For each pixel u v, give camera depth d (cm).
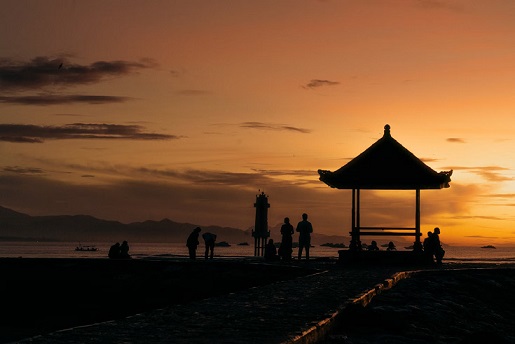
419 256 3828
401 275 2783
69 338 1130
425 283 2692
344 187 3978
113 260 4106
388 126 3944
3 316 3647
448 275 3062
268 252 4472
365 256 3847
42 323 3425
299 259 4241
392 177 3875
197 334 1182
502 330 2181
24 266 4325
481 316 2317
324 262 4188
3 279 4284
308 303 1677
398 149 3903
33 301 3969
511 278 3291
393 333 1576
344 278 2564
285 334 1180
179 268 3869
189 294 3647
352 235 3891
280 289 2077
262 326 1280
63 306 3878
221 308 1566
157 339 1124
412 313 1881
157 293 3747
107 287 3931
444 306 2150
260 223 5309
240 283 3544
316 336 1288
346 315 1614
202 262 3844
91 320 3459
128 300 3788
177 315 1437
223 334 1182
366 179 3891
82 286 4047
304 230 4222
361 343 1415
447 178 3822
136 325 1288
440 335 1703
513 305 2791
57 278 4147
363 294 1898
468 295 2650
